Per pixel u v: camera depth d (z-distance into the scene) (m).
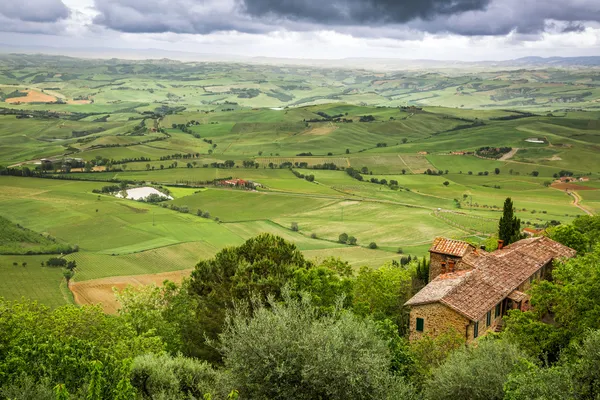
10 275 123.50
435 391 27.78
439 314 42.62
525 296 48.62
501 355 28.48
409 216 188.38
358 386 25.16
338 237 167.00
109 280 122.31
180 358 35.22
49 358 30.47
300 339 26.25
